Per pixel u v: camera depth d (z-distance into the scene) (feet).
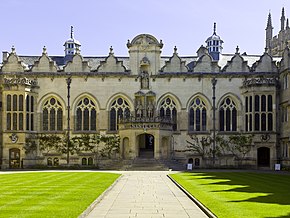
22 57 204.64
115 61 186.60
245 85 180.34
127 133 173.58
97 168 169.27
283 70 172.45
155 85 185.37
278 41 262.26
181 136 184.34
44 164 181.47
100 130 183.42
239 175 125.29
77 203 64.03
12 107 175.52
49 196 71.92
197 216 56.18
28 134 177.68
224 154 182.39
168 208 62.75
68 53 229.04
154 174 131.85
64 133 182.91
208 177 116.37
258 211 56.70
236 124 184.65
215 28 226.17
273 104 175.73
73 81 184.96
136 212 59.21
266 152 179.22
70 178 110.83
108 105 184.75
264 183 97.60
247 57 210.79
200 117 185.78
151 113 183.73
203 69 186.70
